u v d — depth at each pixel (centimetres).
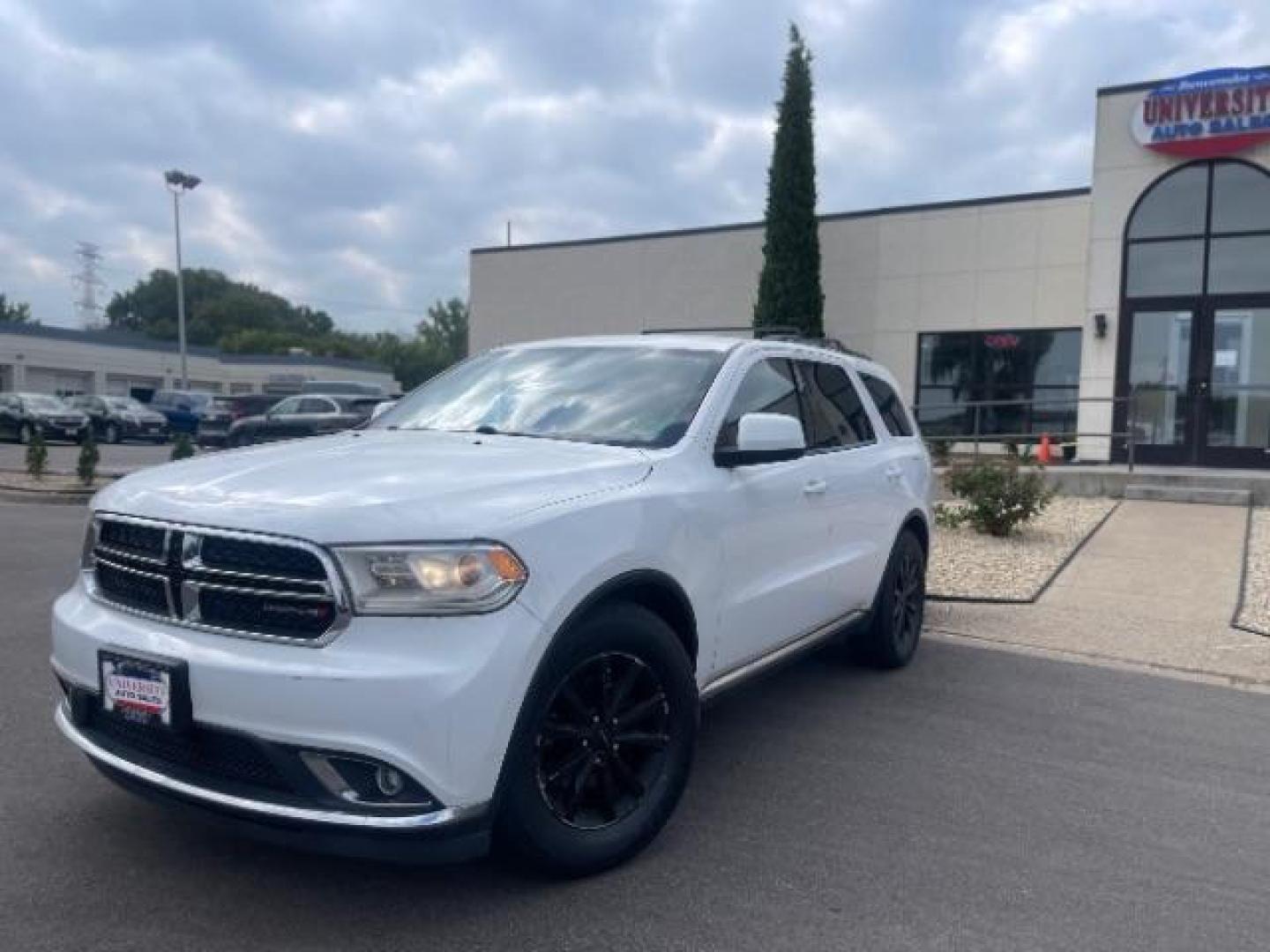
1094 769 457
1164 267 1639
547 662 307
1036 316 1925
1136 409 1631
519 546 303
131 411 3412
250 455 372
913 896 334
